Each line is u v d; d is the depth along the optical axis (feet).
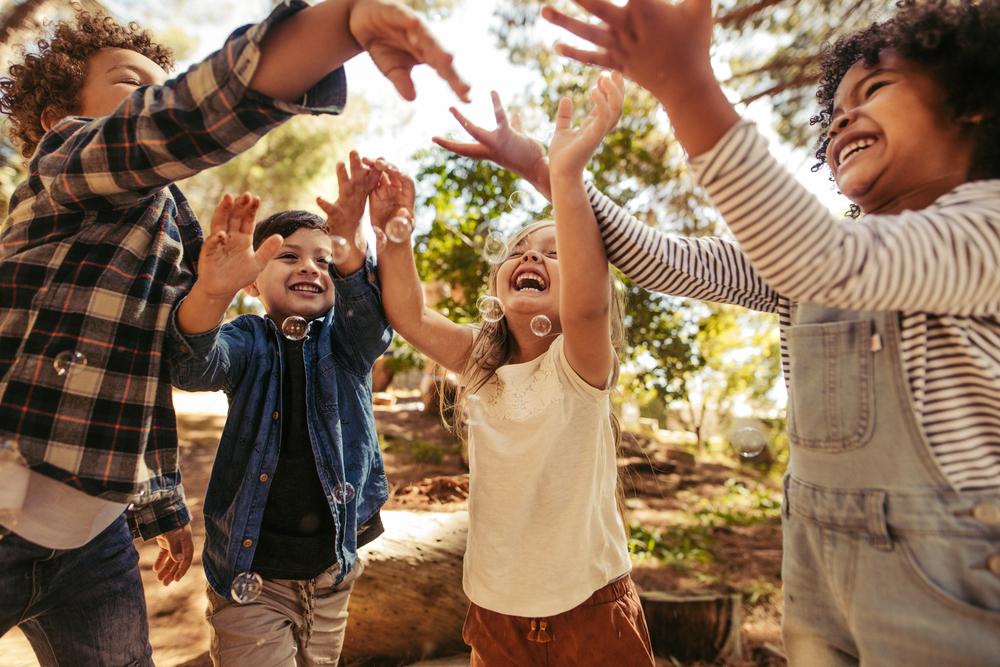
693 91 2.99
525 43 15.67
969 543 3.10
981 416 3.22
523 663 5.16
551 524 5.12
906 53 3.62
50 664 4.97
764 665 9.12
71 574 4.75
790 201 2.94
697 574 13.35
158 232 4.62
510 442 5.36
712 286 4.89
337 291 5.50
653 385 20.39
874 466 3.39
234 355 5.63
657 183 17.07
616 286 6.35
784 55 13.73
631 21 2.95
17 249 4.32
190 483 16.98
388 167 5.03
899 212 3.69
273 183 27.43
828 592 3.59
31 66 5.32
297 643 5.65
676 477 25.41
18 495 3.97
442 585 8.85
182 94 3.76
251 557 5.33
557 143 4.42
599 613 5.12
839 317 3.71
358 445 5.94
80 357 4.17
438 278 19.11
